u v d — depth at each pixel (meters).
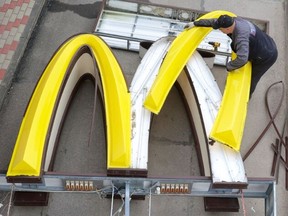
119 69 4.17
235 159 3.71
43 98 3.74
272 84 5.25
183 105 4.87
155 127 4.69
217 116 3.89
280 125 4.91
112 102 3.92
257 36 4.01
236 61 4.00
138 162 3.55
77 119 4.64
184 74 4.43
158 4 5.53
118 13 5.52
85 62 4.52
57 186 3.54
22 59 5.10
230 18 3.90
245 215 3.87
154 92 3.92
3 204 4.01
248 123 4.87
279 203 4.34
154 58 4.39
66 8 5.67
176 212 4.16
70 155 4.40
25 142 3.45
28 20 5.38
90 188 3.56
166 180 3.46
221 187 3.52
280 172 4.55
